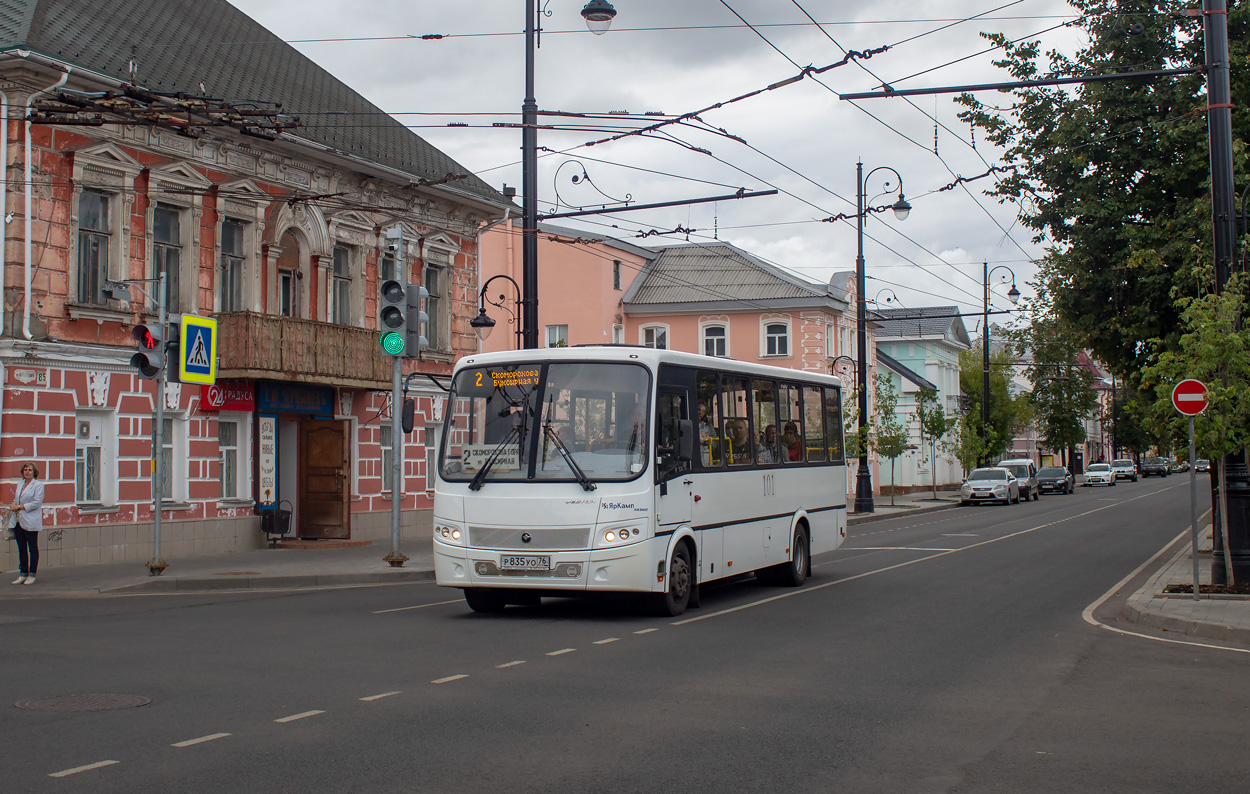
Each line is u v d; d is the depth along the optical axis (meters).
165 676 9.65
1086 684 9.84
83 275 21.67
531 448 13.80
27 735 7.44
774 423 17.92
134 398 22.47
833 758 7.10
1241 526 16.73
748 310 55.19
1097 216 21.69
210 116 16.98
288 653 10.97
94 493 21.83
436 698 8.77
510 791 6.24
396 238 21.27
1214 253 16.67
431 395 32.00
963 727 8.05
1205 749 7.46
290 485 27.66
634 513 13.48
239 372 23.89
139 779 6.38
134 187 22.53
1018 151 22.59
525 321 21.94
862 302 42.78
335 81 30.66
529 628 12.98
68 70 20.59
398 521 21.53
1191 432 15.82
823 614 14.58
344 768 6.66
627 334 56.31
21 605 15.71
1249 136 21.06
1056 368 73.75
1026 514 44.31
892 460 51.03
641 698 8.88
